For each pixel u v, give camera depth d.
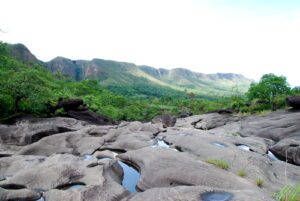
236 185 5.48
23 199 4.90
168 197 4.08
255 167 7.53
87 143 11.95
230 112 41.59
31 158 8.31
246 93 44.59
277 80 38.19
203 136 13.27
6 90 19.20
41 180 6.07
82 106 30.22
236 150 9.65
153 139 14.40
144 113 76.12
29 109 22.20
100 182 5.54
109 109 52.34
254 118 25.95
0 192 4.92
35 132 13.70
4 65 26.41
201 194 4.07
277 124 18.44
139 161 8.24
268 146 13.47
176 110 86.06
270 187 6.11
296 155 10.52
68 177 6.31
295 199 4.77
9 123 18.27
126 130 15.65
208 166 6.93
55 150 10.80
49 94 24.20
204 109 81.50
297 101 21.70
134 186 6.58
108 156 9.26
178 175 6.14
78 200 4.63
